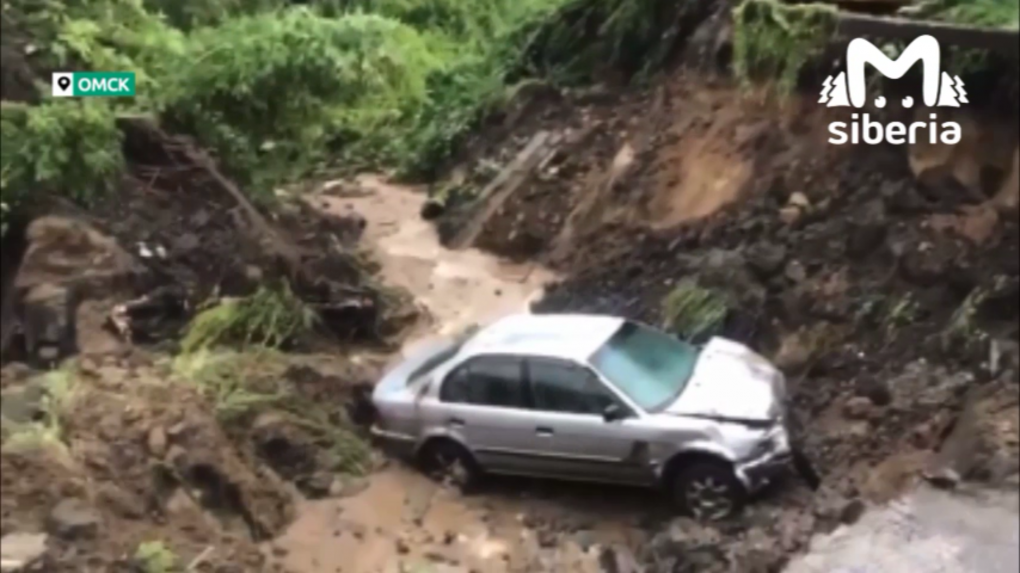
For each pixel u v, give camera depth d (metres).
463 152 20.45
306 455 11.42
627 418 10.62
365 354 13.84
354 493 11.18
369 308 14.23
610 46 19.61
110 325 12.23
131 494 9.76
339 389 12.49
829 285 13.34
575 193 17.38
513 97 20.03
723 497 10.45
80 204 13.70
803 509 10.37
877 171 14.28
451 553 10.28
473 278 16.31
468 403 11.21
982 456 10.18
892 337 12.47
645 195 16.23
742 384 10.91
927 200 13.73
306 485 11.20
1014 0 13.61
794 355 12.68
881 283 13.09
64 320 11.91
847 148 14.59
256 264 14.16
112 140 14.19
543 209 17.31
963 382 11.52
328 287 14.71
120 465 10.04
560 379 10.89
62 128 13.59
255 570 9.62
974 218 13.19
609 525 10.76
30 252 12.50
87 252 12.77
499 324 11.93
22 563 8.47
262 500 10.58
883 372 12.12
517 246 17.05
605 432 10.68
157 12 17.33
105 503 9.48
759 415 10.47
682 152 16.48
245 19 17.58
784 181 14.86
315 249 15.89
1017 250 12.64
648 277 14.73
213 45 16.52
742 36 15.66
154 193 14.45
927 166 13.80
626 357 11.11
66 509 9.09
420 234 18.27
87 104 14.13
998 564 8.97
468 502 11.19
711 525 10.37
